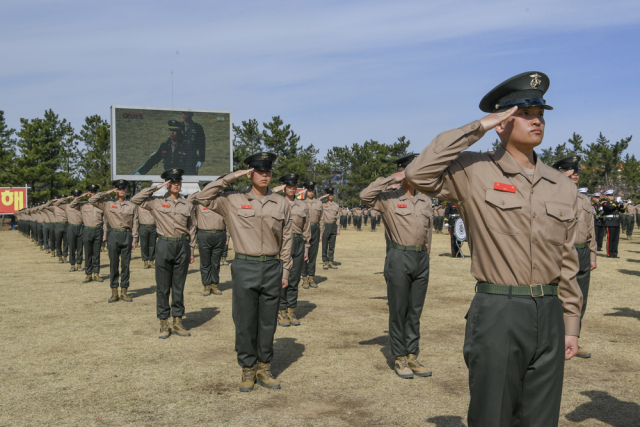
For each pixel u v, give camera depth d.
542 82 2.49
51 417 4.26
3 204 40.72
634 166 52.00
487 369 2.47
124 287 9.64
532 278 2.46
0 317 8.15
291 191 8.11
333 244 14.41
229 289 10.94
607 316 7.91
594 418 4.16
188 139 30.44
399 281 5.23
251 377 4.95
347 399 4.63
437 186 2.56
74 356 6.02
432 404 4.48
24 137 47.53
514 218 2.45
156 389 4.92
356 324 7.59
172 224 6.81
